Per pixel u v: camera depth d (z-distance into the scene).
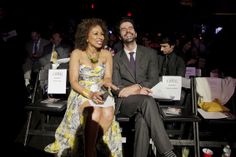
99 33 2.58
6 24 6.00
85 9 14.22
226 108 2.71
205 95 2.85
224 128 3.17
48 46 4.93
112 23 14.73
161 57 3.47
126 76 2.83
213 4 11.19
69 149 2.43
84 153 2.33
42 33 7.77
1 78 4.34
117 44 6.19
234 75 5.36
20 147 2.97
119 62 2.85
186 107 2.86
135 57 2.85
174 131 2.95
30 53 5.34
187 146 2.73
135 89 2.57
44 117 3.14
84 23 2.62
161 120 2.28
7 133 3.31
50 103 2.77
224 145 2.60
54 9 11.41
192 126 2.73
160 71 3.44
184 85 2.81
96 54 2.67
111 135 2.45
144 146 2.30
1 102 3.96
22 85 4.38
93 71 2.59
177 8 13.93
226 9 10.46
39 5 10.05
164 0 14.36
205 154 2.55
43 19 10.28
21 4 8.80
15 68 4.59
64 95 3.06
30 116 2.85
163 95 2.71
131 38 2.77
